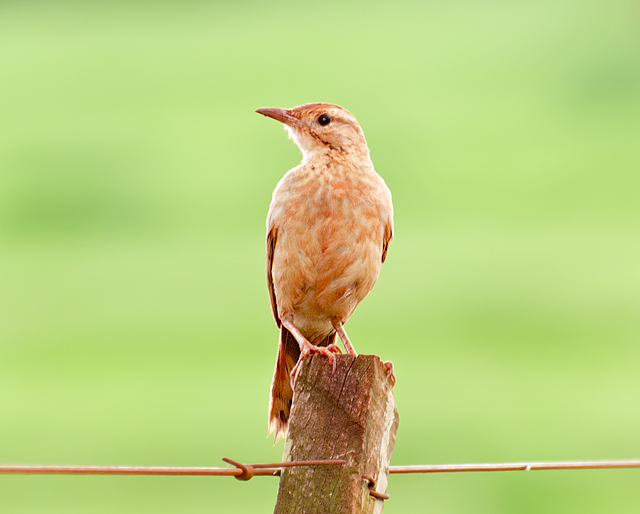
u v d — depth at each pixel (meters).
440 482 11.44
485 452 11.88
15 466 3.02
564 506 11.05
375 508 3.69
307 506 3.58
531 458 11.86
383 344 15.46
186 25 42.16
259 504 10.45
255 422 12.84
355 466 3.59
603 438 12.05
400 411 12.81
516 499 11.16
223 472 3.46
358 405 3.65
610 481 11.51
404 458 11.80
